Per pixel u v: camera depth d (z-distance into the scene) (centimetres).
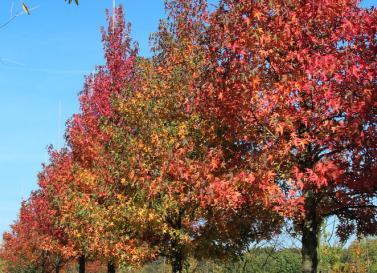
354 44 970
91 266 4112
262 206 1154
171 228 1392
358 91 904
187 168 1145
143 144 1432
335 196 1071
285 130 946
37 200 2969
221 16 1043
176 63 1545
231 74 986
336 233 1234
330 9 950
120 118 1797
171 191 1291
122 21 2053
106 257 1673
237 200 978
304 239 1017
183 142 1233
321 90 897
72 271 4919
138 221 1416
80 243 1881
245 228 1421
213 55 1055
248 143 1141
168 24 1605
